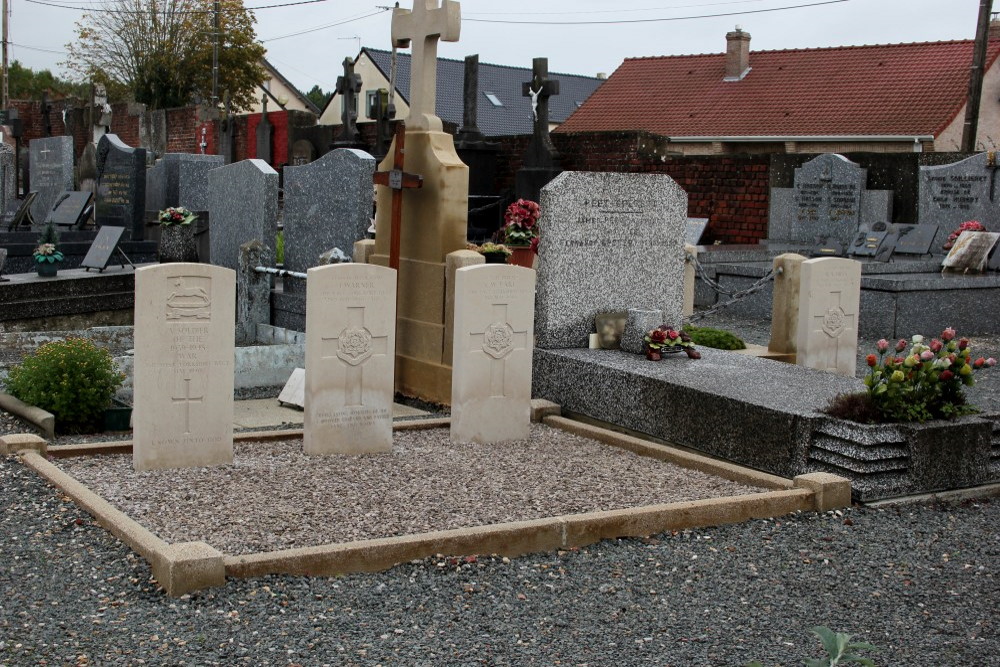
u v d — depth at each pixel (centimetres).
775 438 711
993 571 555
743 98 3653
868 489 661
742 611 489
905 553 579
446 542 538
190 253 1636
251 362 1036
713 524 612
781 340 1082
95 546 533
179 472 680
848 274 987
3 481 639
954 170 1736
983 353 1223
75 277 1446
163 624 446
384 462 729
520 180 2434
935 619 488
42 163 2278
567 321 944
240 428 860
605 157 2384
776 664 431
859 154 1922
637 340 921
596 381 869
